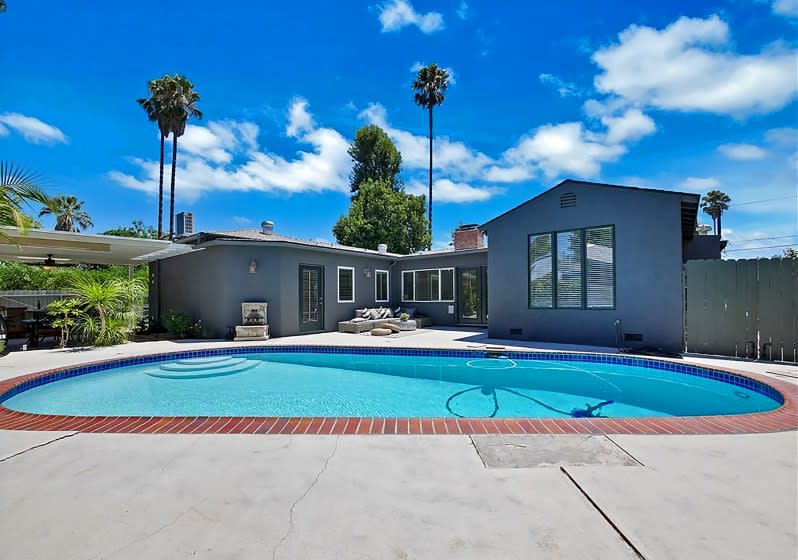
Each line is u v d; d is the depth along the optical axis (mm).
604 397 6707
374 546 2012
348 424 3910
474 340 11609
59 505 2424
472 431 3707
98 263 15750
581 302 10453
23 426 3881
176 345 11203
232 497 2508
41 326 11211
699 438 3508
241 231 15445
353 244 28109
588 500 2447
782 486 2621
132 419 4086
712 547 1980
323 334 14016
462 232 17312
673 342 9117
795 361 7652
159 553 1962
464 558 1916
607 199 10078
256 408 6230
